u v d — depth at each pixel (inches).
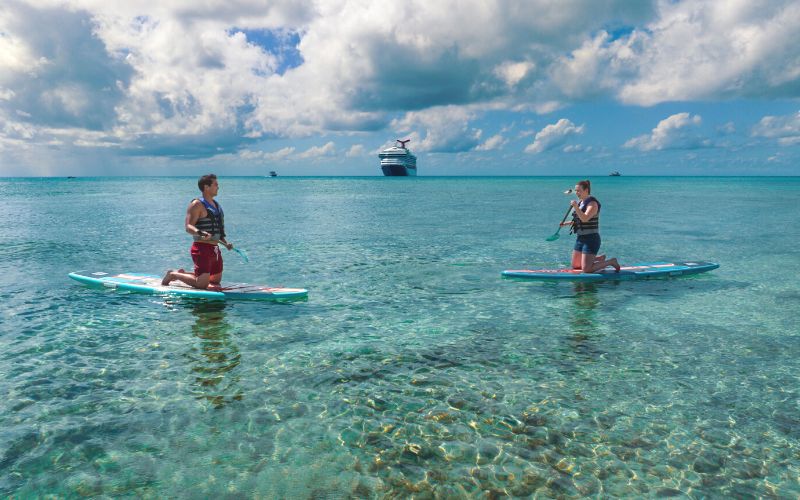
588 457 154.6
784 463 151.9
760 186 3366.1
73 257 516.1
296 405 186.7
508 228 817.5
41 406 182.9
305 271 452.8
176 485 138.6
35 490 135.7
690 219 986.7
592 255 424.2
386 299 351.6
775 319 304.5
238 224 871.1
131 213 1080.2
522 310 323.9
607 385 207.2
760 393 200.1
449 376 215.3
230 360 230.8
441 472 146.1
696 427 173.2
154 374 213.3
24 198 1743.4
